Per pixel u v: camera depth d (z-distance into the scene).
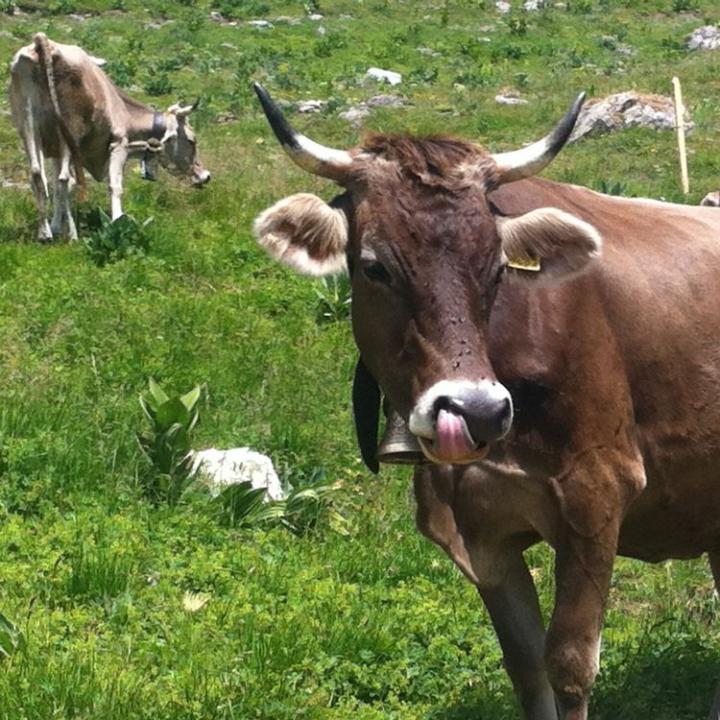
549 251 7.18
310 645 9.17
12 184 26.59
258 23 50.62
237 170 28.80
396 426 7.50
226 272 19.44
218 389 14.62
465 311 6.75
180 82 41.47
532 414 7.40
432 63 47.38
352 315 7.32
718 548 8.75
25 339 15.75
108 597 9.78
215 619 9.46
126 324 16.30
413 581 10.75
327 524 11.70
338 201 7.22
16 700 8.13
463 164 7.05
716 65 44.72
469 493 7.66
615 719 8.85
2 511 10.98
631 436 7.67
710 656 9.70
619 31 53.41
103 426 13.07
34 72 21.97
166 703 8.27
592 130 35.50
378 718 8.45
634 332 7.68
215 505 11.48
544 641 7.91
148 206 23.95
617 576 11.33
